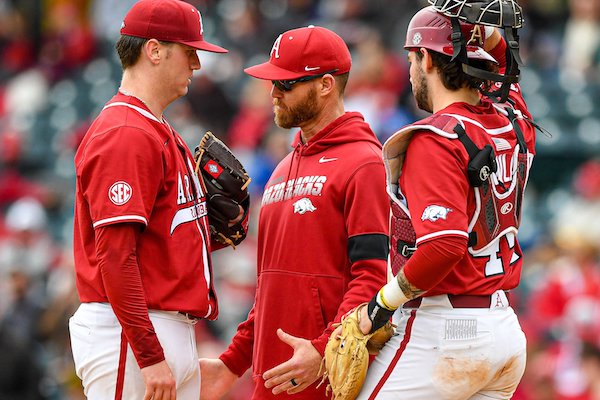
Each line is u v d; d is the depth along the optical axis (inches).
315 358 654.5
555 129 1865.2
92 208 629.9
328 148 697.0
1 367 1262.3
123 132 632.4
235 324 1402.6
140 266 646.5
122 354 642.2
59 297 1424.7
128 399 644.1
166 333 649.6
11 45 2586.1
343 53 703.7
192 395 677.3
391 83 1818.4
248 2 2231.8
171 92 667.4
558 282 1374.3
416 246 598.2
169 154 653.3
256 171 1718.8
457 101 619.2
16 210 1780.3
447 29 617.3
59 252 1808.6
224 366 749.9
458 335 605.6
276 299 697.6
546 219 1711.4
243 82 2090.3
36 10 2625.5
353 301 657.6
